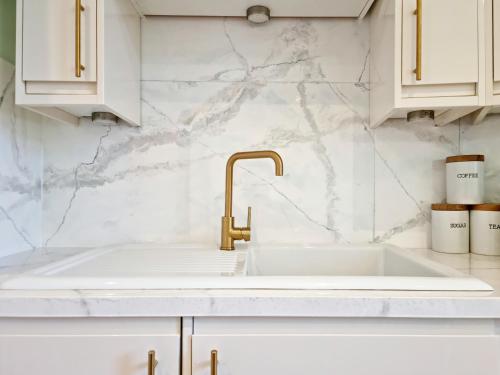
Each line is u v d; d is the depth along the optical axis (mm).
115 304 560
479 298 562
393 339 565
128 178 1109
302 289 589
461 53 836
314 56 1118
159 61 1114
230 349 562
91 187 1104
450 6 838
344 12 1076
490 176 1081
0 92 905
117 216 1105
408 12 848
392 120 1114
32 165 1054
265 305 561
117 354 563
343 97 1115
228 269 752
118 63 924
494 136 1077
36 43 823
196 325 573
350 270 1037
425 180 1111
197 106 1116
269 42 1117
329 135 1116
